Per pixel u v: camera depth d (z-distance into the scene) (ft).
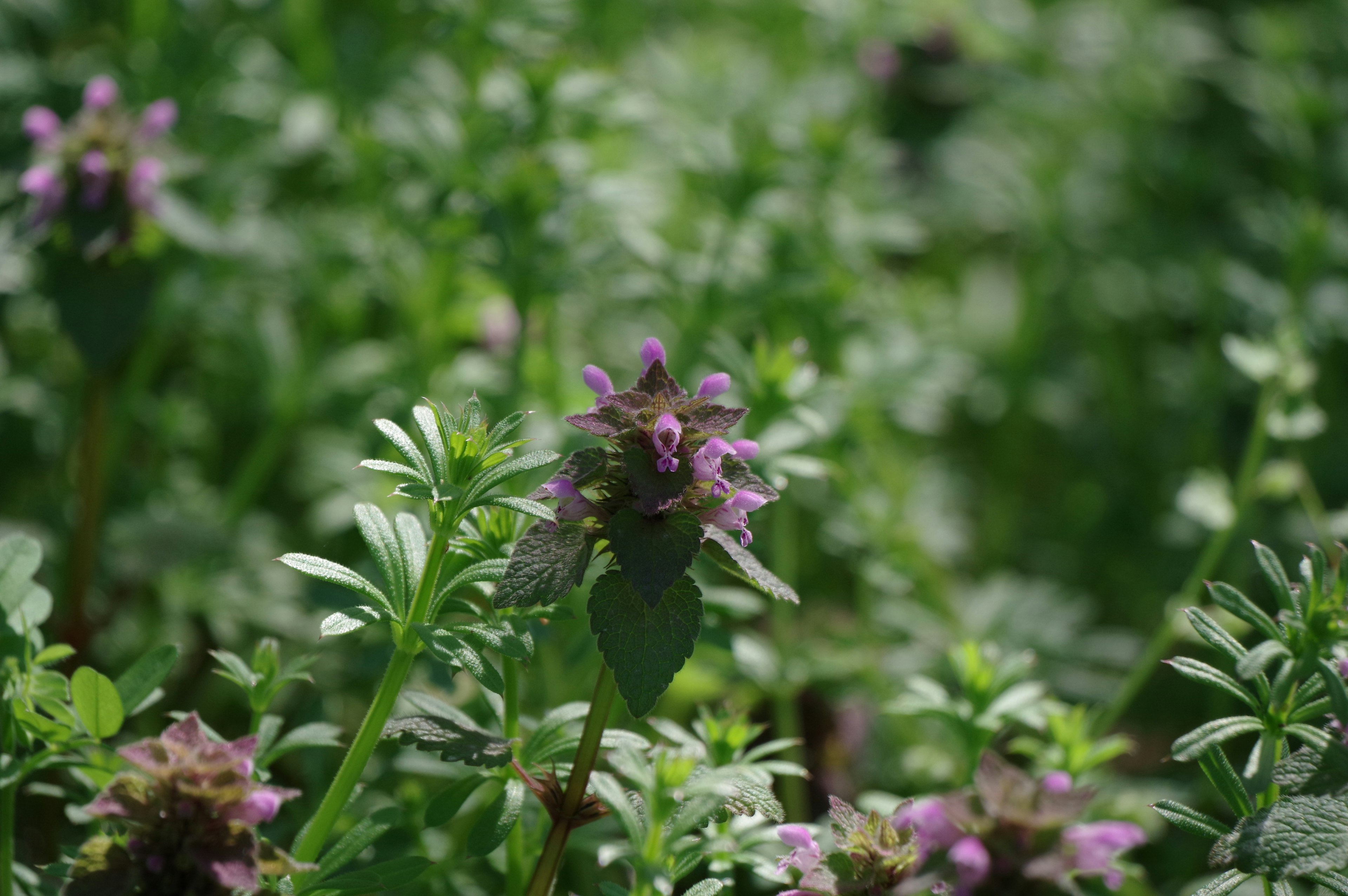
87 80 23.71
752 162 22.74
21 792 18.39
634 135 27.37
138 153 18.31
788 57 32.91
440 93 23.97
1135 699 24.07
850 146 26.40
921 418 25.71
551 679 17.85
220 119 24.97
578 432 18.25
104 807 9.11
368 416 22.89
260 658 12.44
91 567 18.66
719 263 22.40
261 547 22.38
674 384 10.25
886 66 31.12
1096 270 32.53
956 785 18.47
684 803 11.09
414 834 14.57
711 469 9.97
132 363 25.16
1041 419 30.89
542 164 20.58
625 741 12.01
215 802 9.25
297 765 18.40
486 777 11.83
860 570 22.65
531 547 10.18
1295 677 10.92
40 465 23.56
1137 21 37.06
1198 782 19.39
